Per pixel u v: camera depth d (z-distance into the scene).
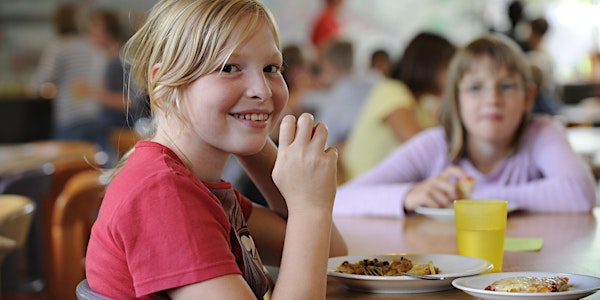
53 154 3.91
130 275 1.12
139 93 1.38
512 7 6.59
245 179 3.26
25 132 4.86
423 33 3.64
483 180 2.43
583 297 1.13
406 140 3.53
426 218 2.20
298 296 1.12
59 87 6.28
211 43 1.18
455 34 8.69
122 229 1.09
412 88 3.62
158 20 1.23
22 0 8.39
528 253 1.62
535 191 2.29
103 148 6.28
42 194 3.05
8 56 8.48
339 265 1.40
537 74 5.14
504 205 1.44
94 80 6.29
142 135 1.41
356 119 4.48
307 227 1.16
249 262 1.26
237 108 1.20
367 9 8.64
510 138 2.43
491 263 1.38
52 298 3.18
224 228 1.14
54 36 8.45
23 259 3.31
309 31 8.62
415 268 1.31
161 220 1.08
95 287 1.16
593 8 8.80
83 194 3.15
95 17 6.39
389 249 1.71
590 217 2.17
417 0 8.66
